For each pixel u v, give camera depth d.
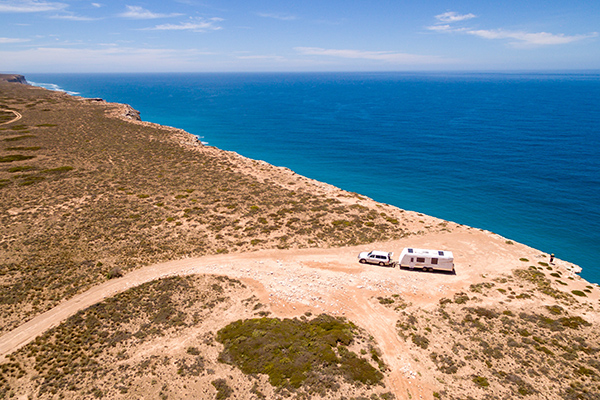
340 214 57.56
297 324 30.72
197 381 23.86
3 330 29.69
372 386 23.86
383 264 43.41
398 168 119.50
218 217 54.12
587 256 63.31
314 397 22.42
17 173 64.62
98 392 22.89
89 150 81.06
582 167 113.62
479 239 51.06
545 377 25.08
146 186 64.44
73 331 29.64
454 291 37.88
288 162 128.25
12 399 22.67
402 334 30.44
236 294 35.78
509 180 104.06
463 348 28.52
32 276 36.91
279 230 51.31
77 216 50.72
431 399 23.23
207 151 91.94
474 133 171.75
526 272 41.66
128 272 39.34
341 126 199.88
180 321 31.00
